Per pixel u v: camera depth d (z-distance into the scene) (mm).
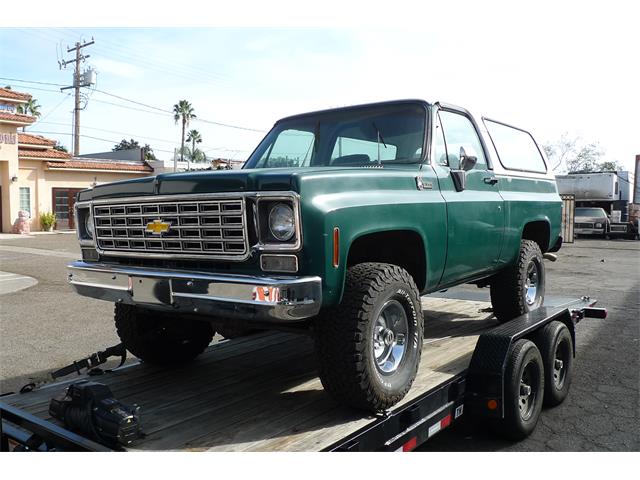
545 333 4453
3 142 23953
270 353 4453
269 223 2873
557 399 4672
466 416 3875
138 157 33250
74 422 2770
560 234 6188
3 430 2988
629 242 25750
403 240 3799
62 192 27547
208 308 2896
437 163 4145
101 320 8203
